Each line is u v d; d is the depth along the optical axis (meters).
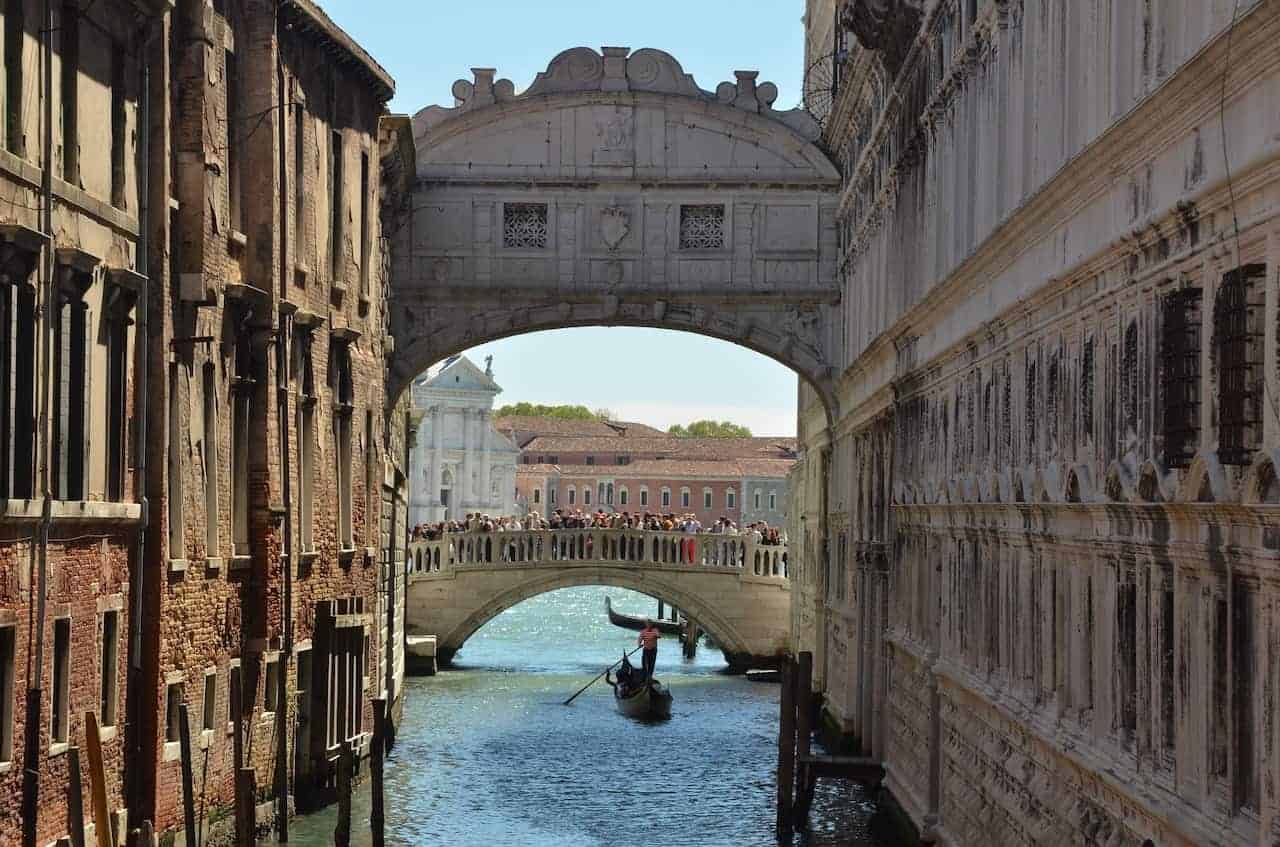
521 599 58.78
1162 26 14.88
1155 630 15.02
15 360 19.02
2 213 18.47
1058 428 18.83
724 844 29.52
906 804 28.92
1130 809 15.79
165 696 23.41
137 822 22.77
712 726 45.22
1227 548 13.05
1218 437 13.27
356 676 31.80
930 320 27.50
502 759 38.97
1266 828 12.30
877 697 33.56
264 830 27.23
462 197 42.28
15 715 18.95
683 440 169.12
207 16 24.66
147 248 23.00
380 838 26.75
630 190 42.38
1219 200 13.06
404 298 42.06
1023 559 20.50
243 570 26.73
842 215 41.38
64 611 20.39
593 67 42.34
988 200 23.14
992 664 22.48
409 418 47.72
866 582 35.97
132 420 22.53
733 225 42.41
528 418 180.25
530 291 42.09
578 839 29.88
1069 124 18.39
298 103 29.00
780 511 157.12
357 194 33.28
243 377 26.73
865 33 32.56
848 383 39.91
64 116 20.56
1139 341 15.45
